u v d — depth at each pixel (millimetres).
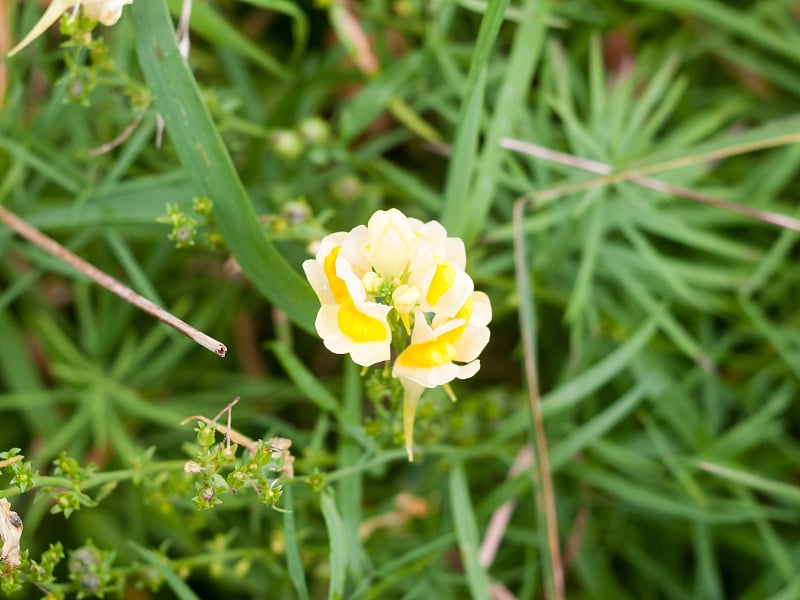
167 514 390
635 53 479
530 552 408
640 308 440
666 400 420
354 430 349
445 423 372
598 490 427
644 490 398
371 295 297
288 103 425
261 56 408
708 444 416
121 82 347
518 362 454
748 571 438
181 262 443
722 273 430
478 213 380
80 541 415
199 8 380
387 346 291
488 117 448
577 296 405
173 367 442
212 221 344
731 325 450
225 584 404
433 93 440
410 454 305
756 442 429
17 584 307
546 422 421
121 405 427
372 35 447
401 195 433
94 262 437
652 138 481
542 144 438
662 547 435
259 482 300
